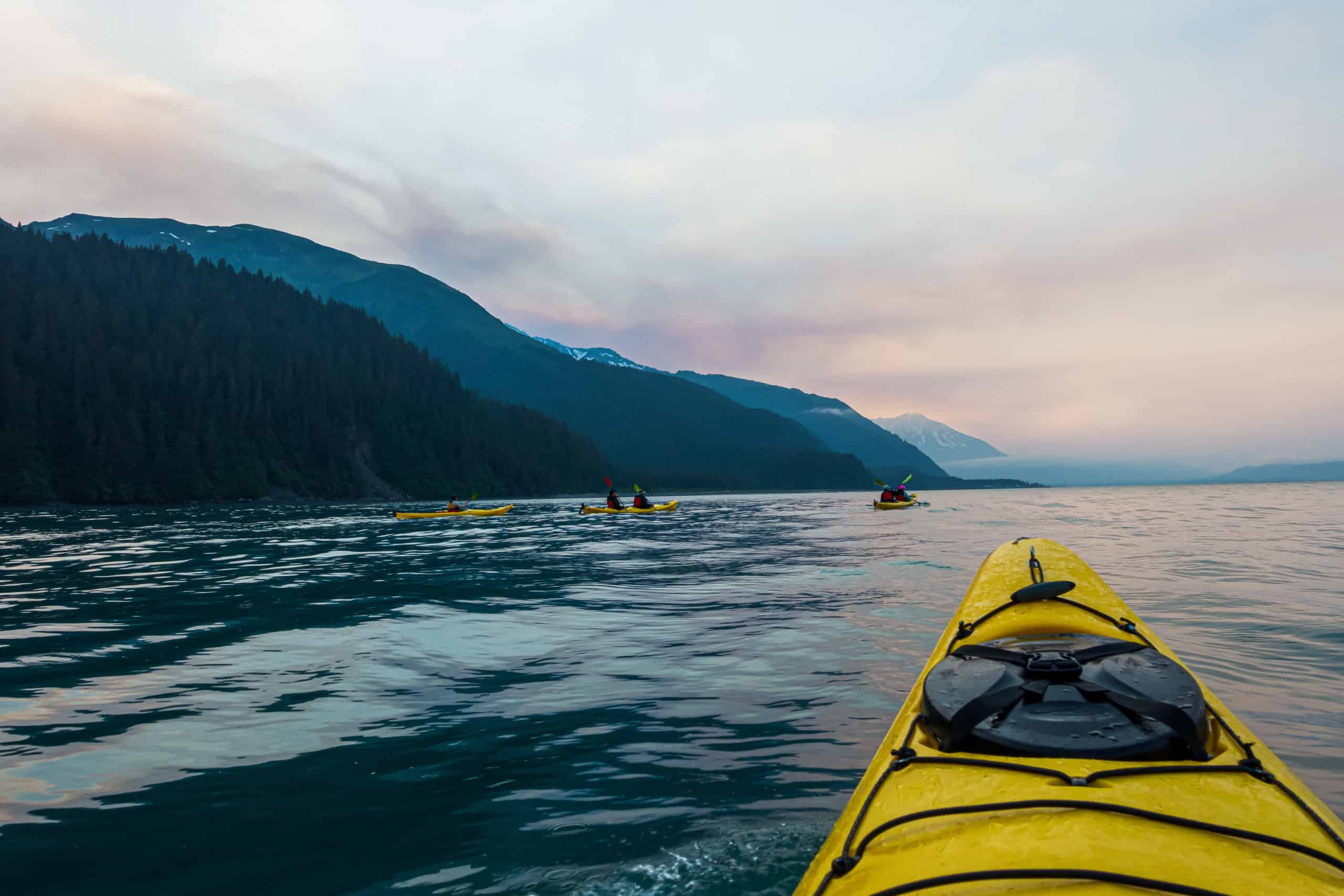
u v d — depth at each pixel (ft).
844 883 5.99
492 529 81.10
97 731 13.96
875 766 8.12
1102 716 7.27
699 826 9.84
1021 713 7.47
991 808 6.24
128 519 128.36
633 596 30.30
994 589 13.34
